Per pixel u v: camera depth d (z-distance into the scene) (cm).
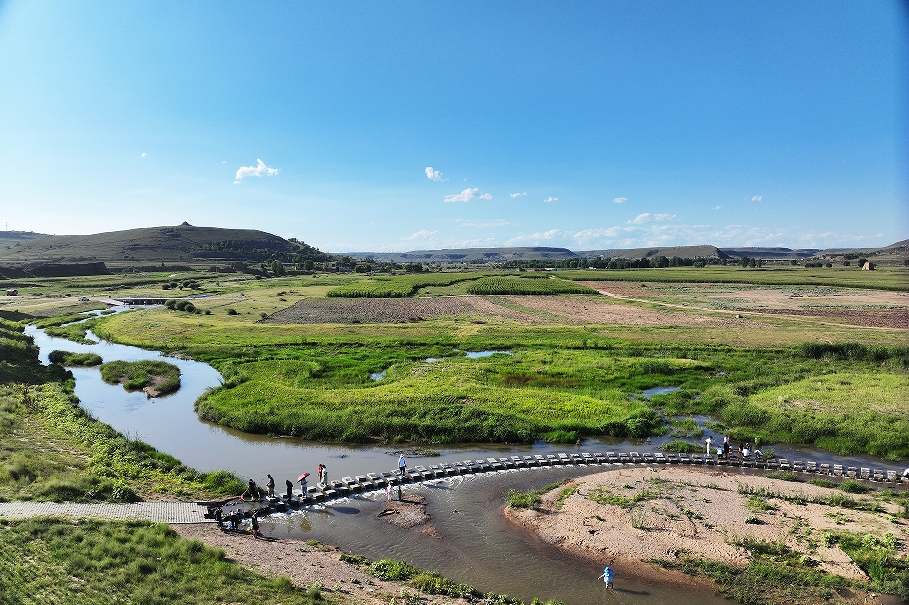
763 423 4512
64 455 3572
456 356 7262
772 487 3300
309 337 8638
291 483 3222
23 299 14188
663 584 2331
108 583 1980
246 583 2116
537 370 6225
